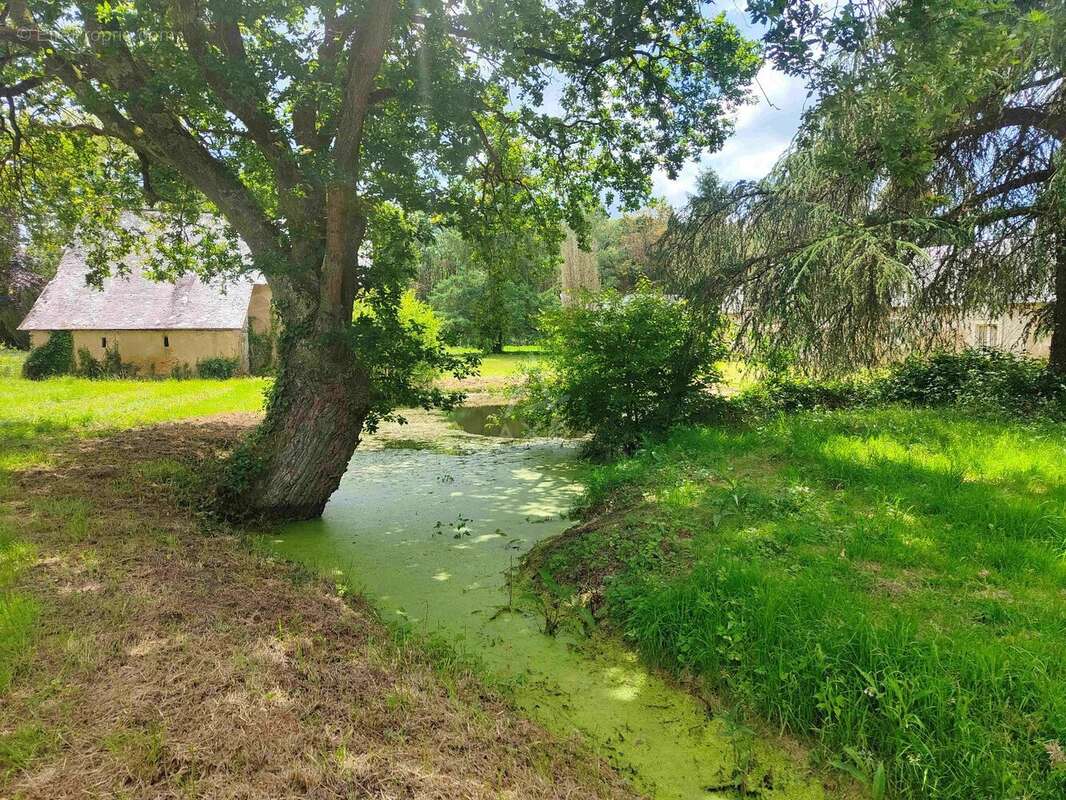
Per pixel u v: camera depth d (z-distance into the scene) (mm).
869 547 4469
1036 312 11453
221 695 2797
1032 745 2592
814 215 9688
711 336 10336
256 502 6754
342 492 8383
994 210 9758
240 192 6867
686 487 6258
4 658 2980
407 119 7238
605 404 10336
